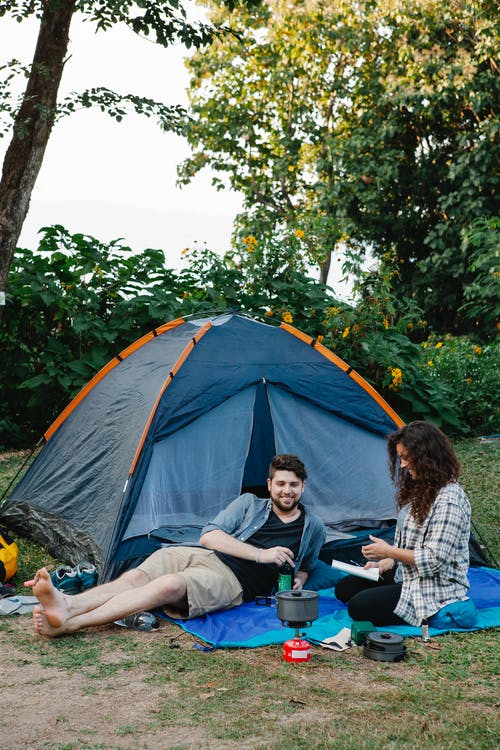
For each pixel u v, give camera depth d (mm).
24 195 7145
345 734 3137
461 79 18047
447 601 4410
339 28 20578
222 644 4188
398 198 20719
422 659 4027
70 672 3869
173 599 4562
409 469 4477
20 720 3330
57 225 10078
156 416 5512
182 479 5512
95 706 3465
